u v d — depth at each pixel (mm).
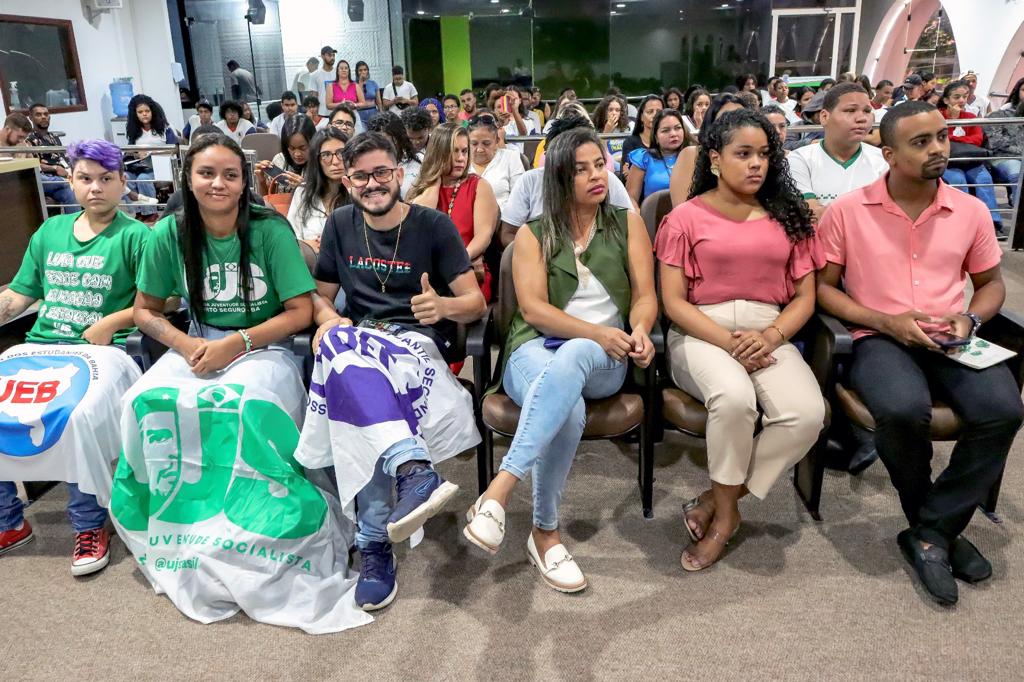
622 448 2639
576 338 1946
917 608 1781
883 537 2068
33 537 2193
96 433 1973
